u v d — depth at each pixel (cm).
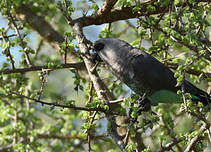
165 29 872
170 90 1030
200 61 1130
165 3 903
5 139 1160
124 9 1069
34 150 1144
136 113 846
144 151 813
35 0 1200
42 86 901
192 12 874
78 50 1050
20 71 997
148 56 1046
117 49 1046
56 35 1288
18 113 1288
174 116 1214
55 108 891
